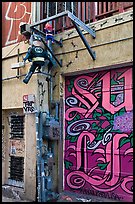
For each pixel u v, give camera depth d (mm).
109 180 5898
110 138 5969
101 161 6062
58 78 6691
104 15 6188
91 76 6379
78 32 5773
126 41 5645
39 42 6418
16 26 7578
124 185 5680
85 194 6215
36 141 6418
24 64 7043
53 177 6559
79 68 6305
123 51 5668
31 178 6480
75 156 6465
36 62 6332
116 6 6023
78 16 6602
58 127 6496
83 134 6398
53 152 6617
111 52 5836
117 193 5758
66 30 6750
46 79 6766
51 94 6754
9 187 7141
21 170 7098
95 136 6203
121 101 5859
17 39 7504
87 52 6203
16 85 7180
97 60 6027
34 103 6562
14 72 7293
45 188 6293
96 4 6363
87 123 6355
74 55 6422
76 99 6578
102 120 6125
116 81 5973
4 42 7793
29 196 6469
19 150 7211
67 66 6523
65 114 6727
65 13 5598
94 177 6133
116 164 5832
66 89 6766
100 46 6012
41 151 6320
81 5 6617
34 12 7098
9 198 6883
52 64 6711
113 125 5945
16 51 7355
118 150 5824
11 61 7465
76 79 6629
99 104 6195
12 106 7227
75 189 6383
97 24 6070
